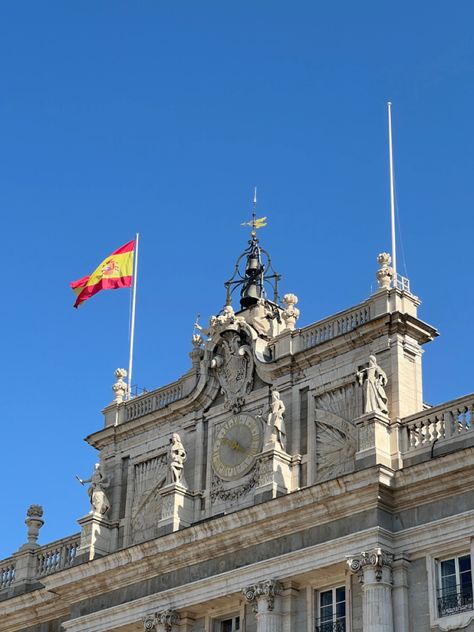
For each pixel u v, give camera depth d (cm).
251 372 5416
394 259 5228
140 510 5609
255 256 5922
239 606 5028
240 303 5803
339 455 5006
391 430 4834
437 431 4753
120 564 5369
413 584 4569
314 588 4825
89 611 5488
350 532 4703
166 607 5169
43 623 5856
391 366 4962
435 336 5112
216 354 5588
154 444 5703
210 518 5231
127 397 6022
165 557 5222
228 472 5319
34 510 6212
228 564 5038
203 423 5528
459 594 4456
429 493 4616
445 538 4531
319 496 4784
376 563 4572
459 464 4538
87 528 5644
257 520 4944
